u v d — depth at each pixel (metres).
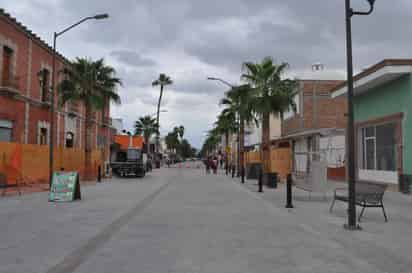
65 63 33.22
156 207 13.40
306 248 7.46
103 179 30.62
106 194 18.06
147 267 6.12
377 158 21.94
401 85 18.88
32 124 28.11
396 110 19.44
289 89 23.97
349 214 9.56
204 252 7.09
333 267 6.18
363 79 20.77
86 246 7.53
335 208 13.27
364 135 23.67
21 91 26.30
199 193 18.88
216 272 5.87
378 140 21.81
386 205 13.96
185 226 9.73
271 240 8.15
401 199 15.84
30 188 20.38
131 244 7.72
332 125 34.47
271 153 28.22
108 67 27.92
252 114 25.95
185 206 13.72
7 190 19.17
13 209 12.77
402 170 18.81
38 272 5.84
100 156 33.34
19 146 20.94
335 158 30.73
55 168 25.00
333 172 28.19
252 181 28.80
